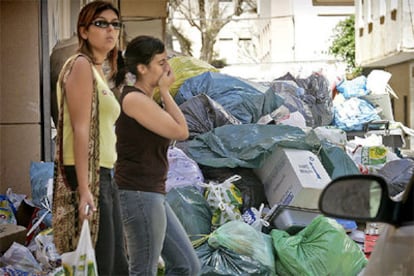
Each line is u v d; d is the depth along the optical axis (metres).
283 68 23.36
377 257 2.82
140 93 4.21
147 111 4.14
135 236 4.21
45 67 7.76
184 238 4.45
